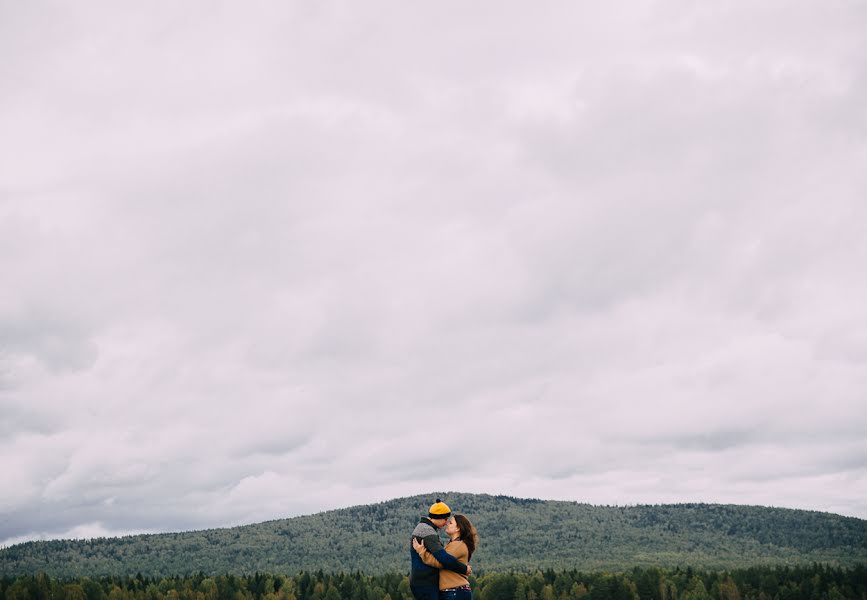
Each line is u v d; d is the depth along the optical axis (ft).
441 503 55.42
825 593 615.16
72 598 652.89
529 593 617.21
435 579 53.47
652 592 603.26
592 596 592.19
